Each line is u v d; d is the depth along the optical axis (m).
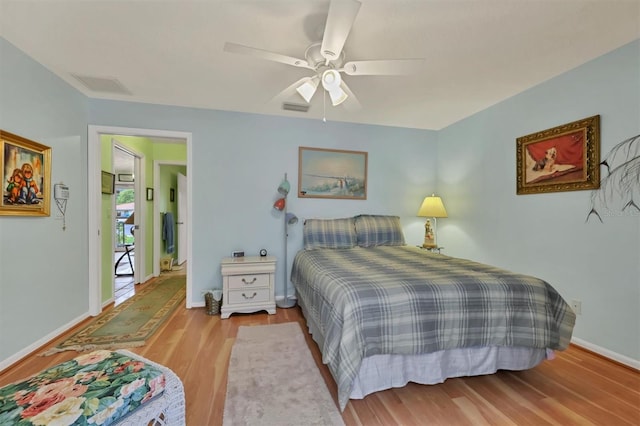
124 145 3.74
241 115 3.29
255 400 1.58
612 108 2.05
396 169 3.86
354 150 3.69
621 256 2.01
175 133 3.10
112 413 1.02
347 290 1.60
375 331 1.52
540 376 1.85
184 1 1.55
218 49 2.02
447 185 3.80
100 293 2.96
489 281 1.76
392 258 2.58
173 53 2.08
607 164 2.08
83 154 2.78
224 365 1.96
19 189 1.98
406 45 1.96
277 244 3.42
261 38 1.88
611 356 2.05
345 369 1.42
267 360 2.02
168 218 5.40
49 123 2.31
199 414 1.48
